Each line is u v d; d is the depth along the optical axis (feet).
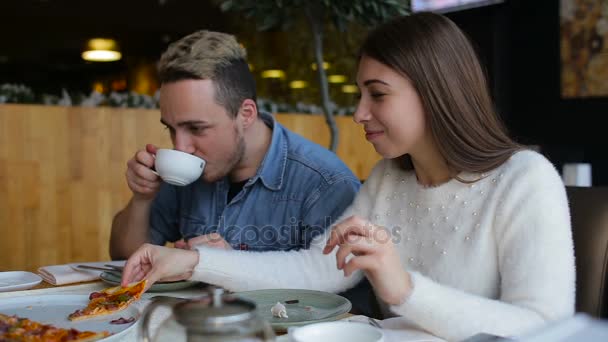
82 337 2.62
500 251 3.36
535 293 2.93
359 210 4.34
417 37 3.45
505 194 3.39
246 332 1.60
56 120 9.92
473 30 14.88
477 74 3.57
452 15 15.19
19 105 9.61
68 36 15.38
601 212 3.55
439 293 2.79
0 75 13.47
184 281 3.86
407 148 3.62
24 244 9.71
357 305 4.38
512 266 3.14
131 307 3.15
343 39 12.76
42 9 14.88
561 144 13.83
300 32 12.89
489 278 3.46
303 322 2.85
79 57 15.35
